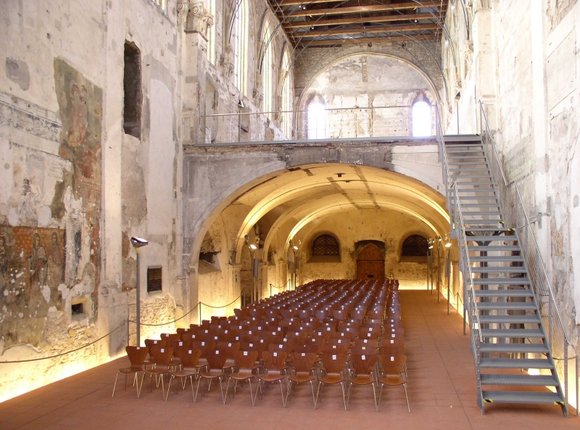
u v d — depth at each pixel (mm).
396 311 17188
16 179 10531
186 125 18781
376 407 9422
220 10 22688
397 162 17734
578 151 9570
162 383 10172
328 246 41250
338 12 32344
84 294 12750
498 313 14922
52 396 10250
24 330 10680
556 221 10727
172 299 17703
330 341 11617
